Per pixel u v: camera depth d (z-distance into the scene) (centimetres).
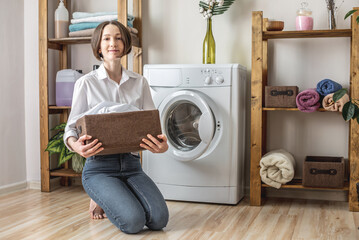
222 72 275
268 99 273
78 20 318
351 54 268
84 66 347
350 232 214
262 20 276
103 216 241
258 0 306
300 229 220
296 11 288
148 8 331
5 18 315
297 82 301
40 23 316
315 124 299
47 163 318
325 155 298
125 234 210
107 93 220
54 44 333
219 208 270
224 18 314
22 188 331
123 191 210
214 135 278
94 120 193
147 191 217
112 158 218
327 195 296
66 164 349
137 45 322
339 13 291
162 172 288
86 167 219
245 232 214
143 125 200
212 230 218
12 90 324
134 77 228
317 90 267
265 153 304
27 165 339
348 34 275
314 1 295
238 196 282
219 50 316
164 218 213
